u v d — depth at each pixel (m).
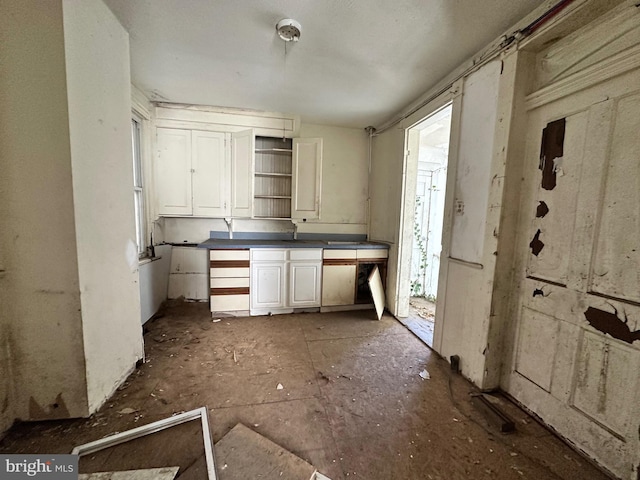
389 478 1.22
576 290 1.43
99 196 1.58
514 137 1.71
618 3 1.24
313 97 2.84
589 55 1.38
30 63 1.28
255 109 3.26
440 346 2.35
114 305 1.74
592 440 1.33
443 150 4.09
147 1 1.56
